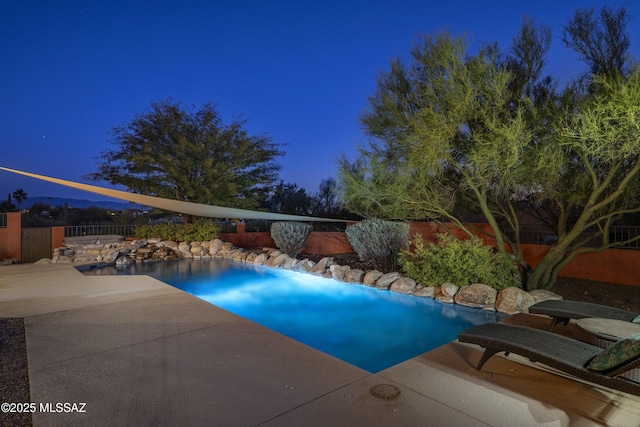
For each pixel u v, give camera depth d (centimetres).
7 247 1320
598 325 400
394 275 899
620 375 283
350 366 391
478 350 439
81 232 1586
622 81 585
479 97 724
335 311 766
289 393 331
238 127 1975
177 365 389
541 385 351
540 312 486
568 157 728
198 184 1783
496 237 813
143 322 538
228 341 461
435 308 757
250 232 1855
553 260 782
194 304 641
